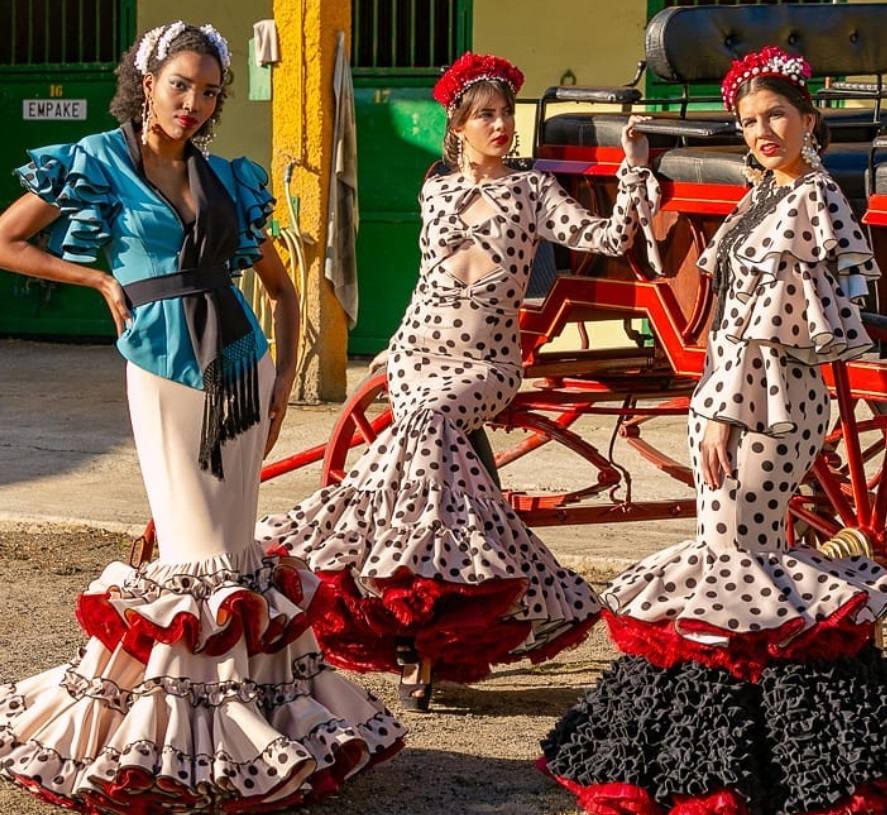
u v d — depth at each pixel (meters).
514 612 5.46
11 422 10.95
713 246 4.68
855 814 4.29
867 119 6.88
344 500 5.64
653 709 4.42
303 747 4.43
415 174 13.16
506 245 5.78
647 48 6.08
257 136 13.77
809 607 4.36
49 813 4.54
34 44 14.21
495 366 5.80
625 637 4.52
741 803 4.32
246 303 4.69
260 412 4.62
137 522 8.24
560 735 4.63
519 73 5.87
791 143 4.49
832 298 4.39
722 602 4.38
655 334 5.96
